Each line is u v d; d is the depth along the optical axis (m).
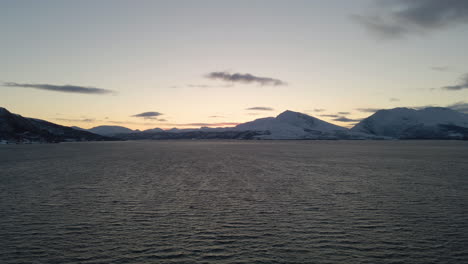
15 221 19.09
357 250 14.55
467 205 23.38
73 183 34.28
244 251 14.39
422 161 68.81
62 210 21.75
